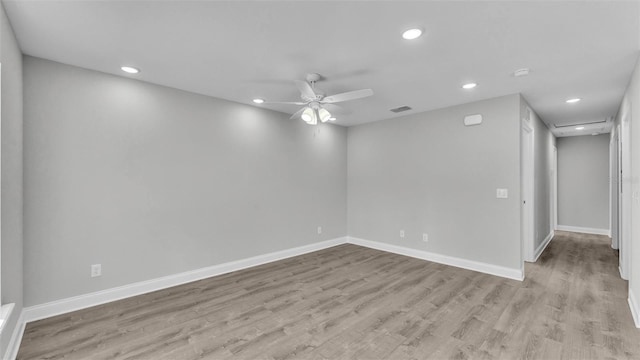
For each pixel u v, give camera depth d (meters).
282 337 2.40
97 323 2.62
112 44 2.46
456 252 4.32
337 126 5.68
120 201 3.17
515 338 2.37
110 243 3.10
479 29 2.21
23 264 2.59
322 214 5.40
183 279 3.63
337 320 2.68
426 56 2.68
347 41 2.42
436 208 4.54
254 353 2.18
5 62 2.02
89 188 2.97
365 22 2.13
